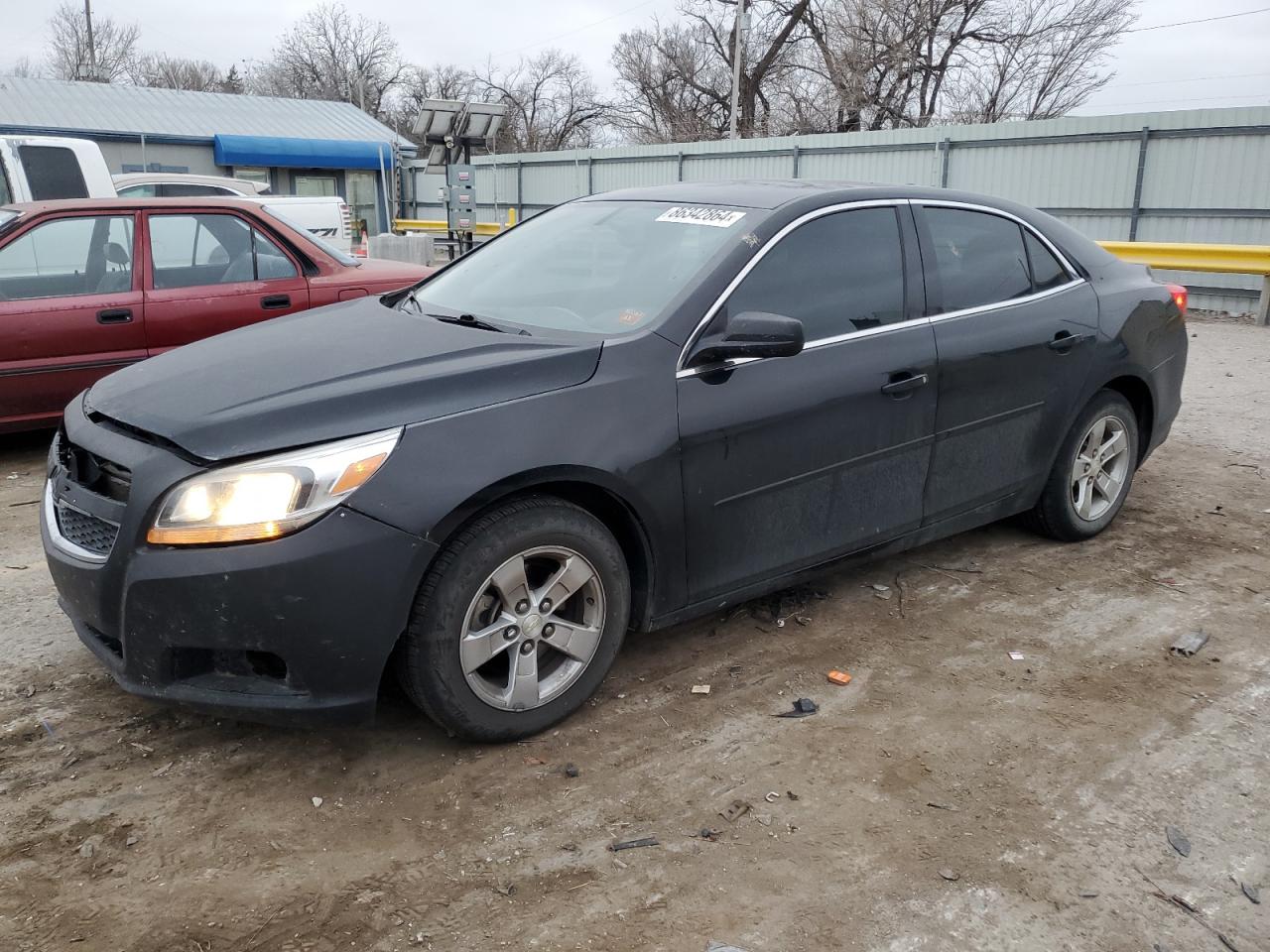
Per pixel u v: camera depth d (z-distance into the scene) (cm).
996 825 272
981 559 464
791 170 2020
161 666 270
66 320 585
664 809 277
